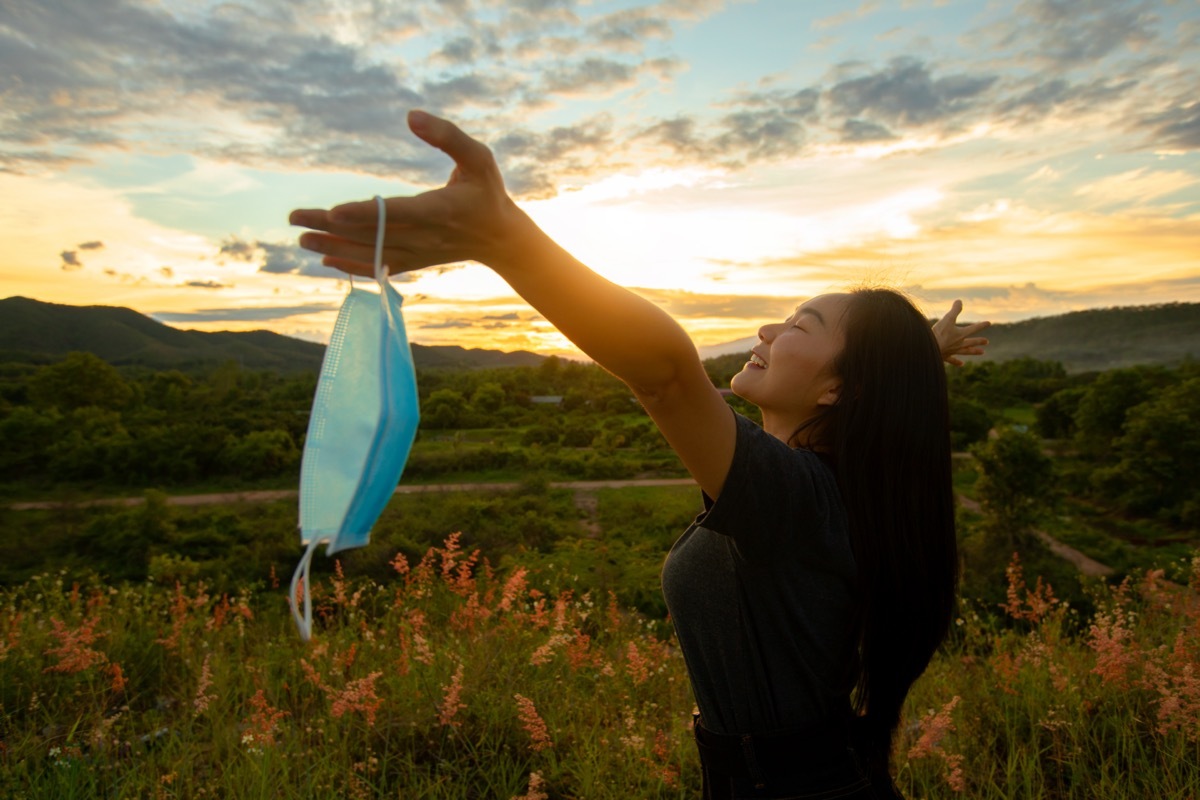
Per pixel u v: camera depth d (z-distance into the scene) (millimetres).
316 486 669
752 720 1181
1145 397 53531
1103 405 54375
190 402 87812
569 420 87625
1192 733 2590
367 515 662
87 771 2559
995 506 26578
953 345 1980
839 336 1249
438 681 3234
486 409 96938
